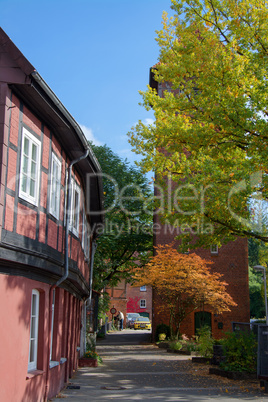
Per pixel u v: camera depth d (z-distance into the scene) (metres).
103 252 32.59
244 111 12.37
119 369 17.78
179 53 14.15
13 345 7.96
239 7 13.02
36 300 9.80
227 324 33.16
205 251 34.50
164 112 16.67
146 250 35.84
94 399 10.86
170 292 29.44
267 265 39.62
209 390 12.84
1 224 7.33
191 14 13.87
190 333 33.06
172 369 17.84
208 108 13.18
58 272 10.72
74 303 15.80
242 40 13.16
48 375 10.05
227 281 34.12
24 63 7.88
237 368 15.36
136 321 56.38
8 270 7.90
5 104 7.74
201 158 15.73
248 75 12.81
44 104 8.95
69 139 11.12
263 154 12.30
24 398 8.45
